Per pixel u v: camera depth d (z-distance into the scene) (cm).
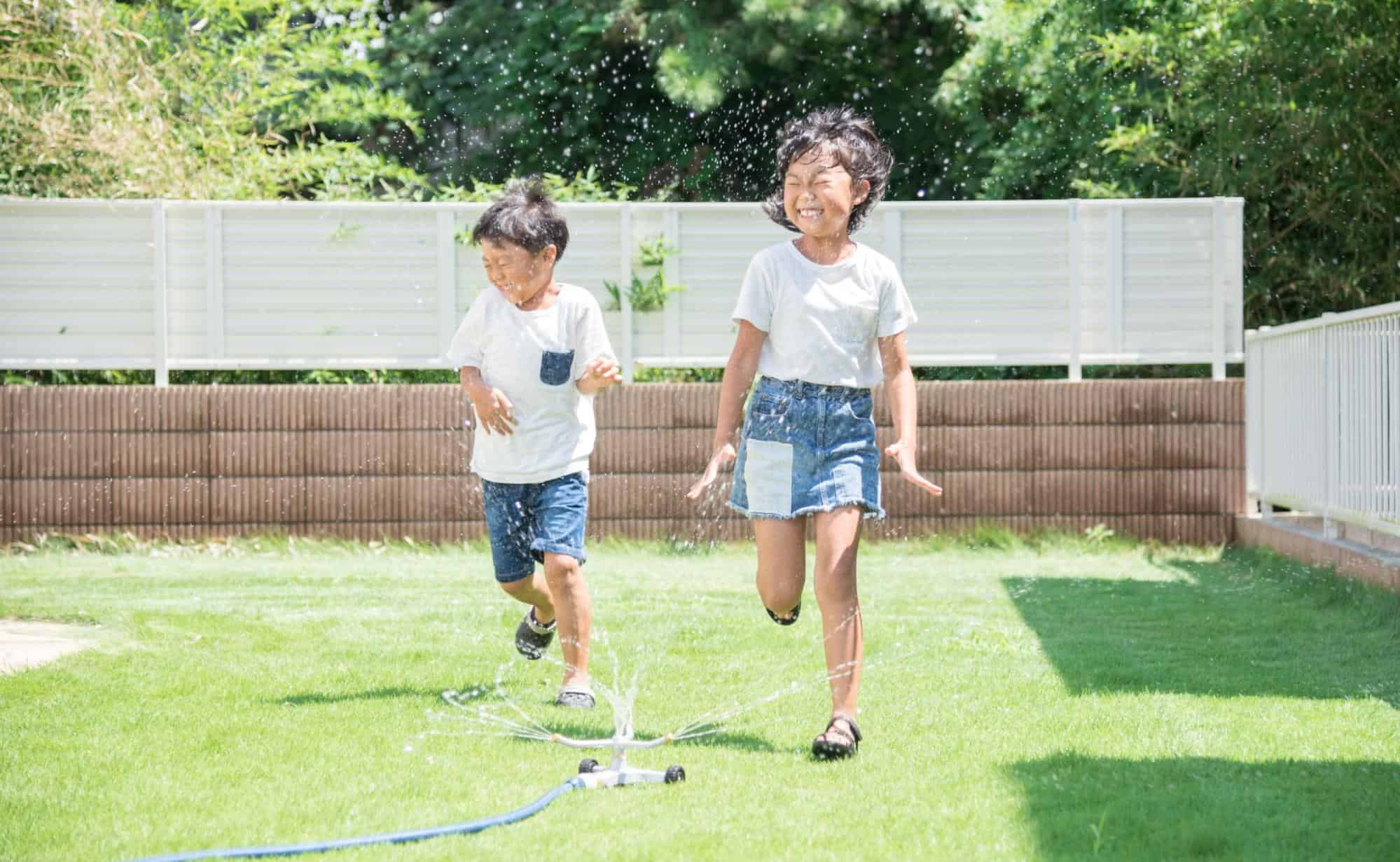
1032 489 803
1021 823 256
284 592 605
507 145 1402
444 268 817
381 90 1395
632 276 819
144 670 409
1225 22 958
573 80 1395
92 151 897
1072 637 493
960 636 493
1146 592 622
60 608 535
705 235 821
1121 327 832
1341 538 656
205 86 1055
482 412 379
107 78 922
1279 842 246
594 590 624
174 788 279
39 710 351
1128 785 285
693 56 1273
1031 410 803
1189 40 990
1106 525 803
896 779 292
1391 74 893
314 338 817
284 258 814
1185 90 993
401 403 798
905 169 1359
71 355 807
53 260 803
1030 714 359
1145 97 1038
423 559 763
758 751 320
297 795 275
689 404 799
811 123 343
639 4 1345
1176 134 1020
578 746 317
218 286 811
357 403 796
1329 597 570
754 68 1355
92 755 305
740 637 489
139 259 807
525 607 558
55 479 787
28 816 259
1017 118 1252
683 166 1397
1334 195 948
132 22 1003
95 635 473
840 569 330
